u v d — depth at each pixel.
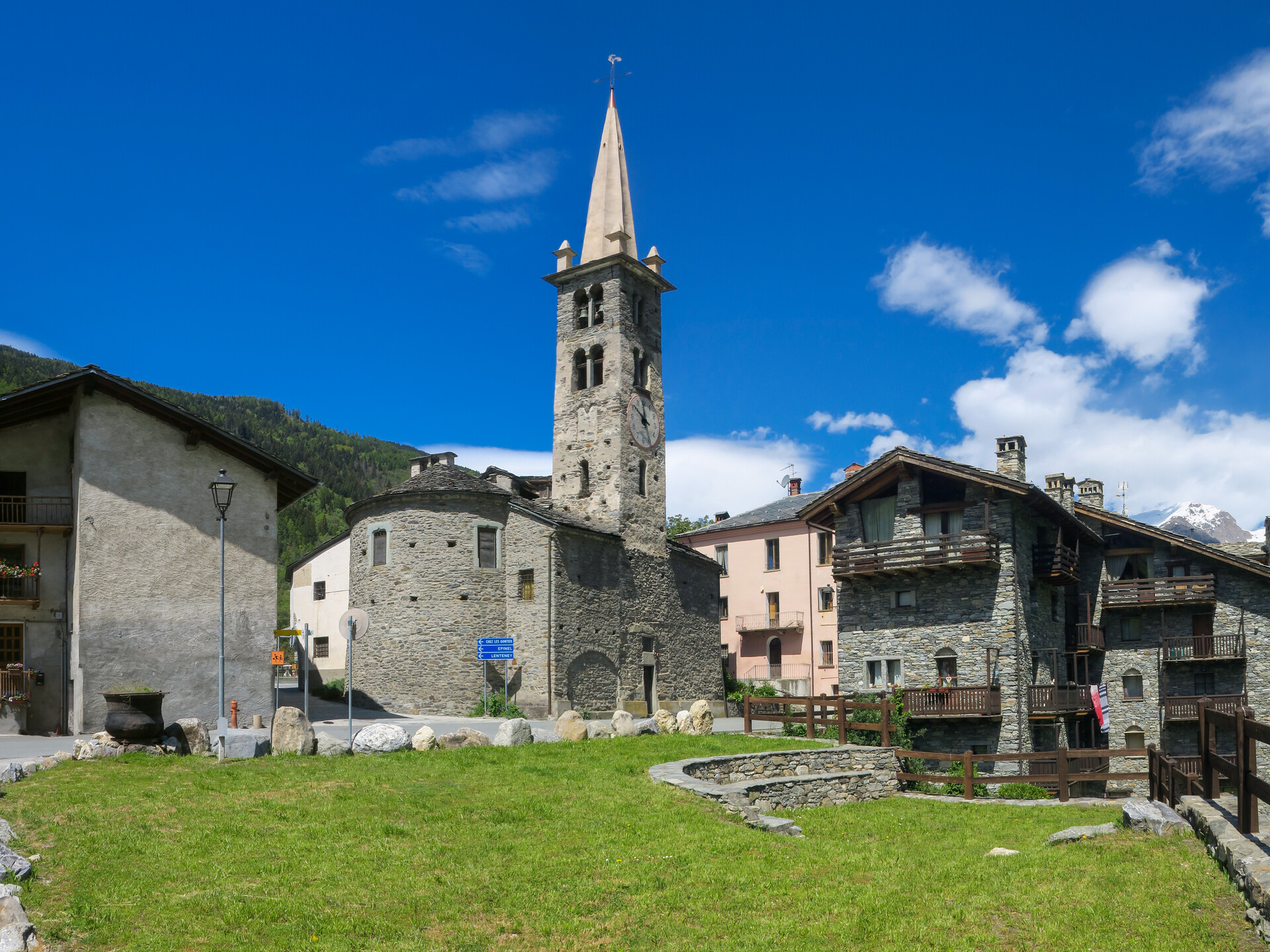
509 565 42.56
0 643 29.58
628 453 47.88
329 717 38.31
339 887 12.74
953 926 11.75
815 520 42.19
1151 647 42.75
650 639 47.09
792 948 11.17
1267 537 45.59
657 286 51.84
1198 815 14.29
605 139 53.69
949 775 24.91
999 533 36.97
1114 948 10.56
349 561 49.50
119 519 29.41
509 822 16.20
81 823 14.69
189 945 10.75
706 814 17.30
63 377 28.91
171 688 29.27
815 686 57.72
